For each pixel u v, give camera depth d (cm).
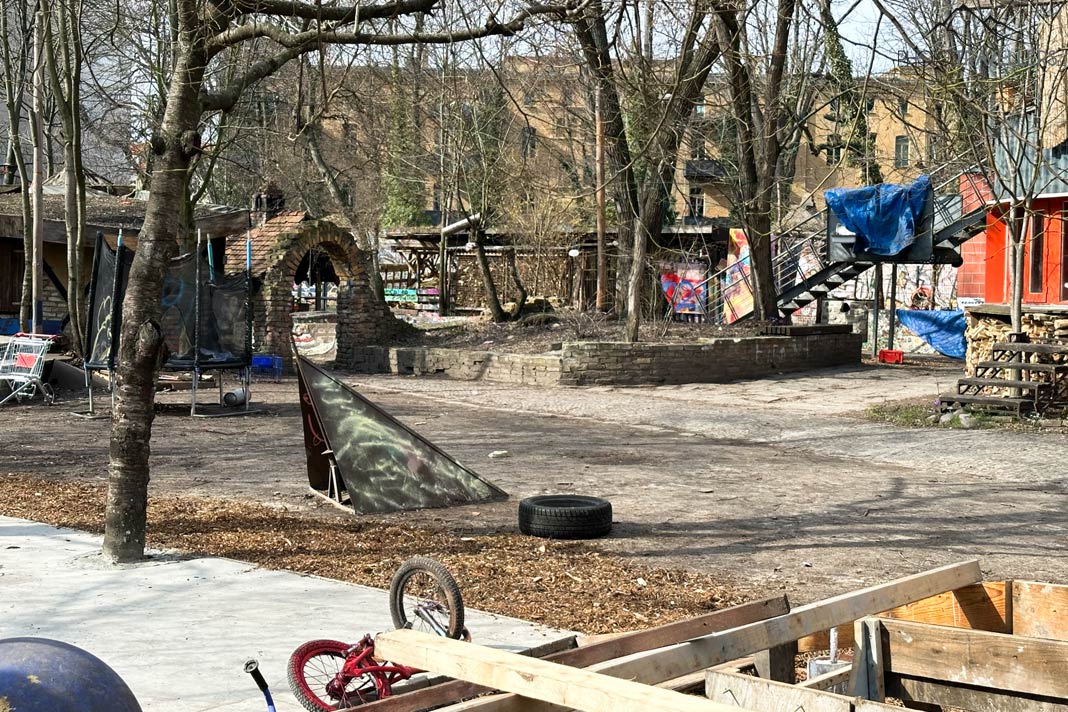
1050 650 447
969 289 2894
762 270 3034
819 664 533
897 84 2033
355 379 2809
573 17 984
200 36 905
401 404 2270
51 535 983
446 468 1214
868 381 2617
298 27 1130
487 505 1205
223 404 2097
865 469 1488
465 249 4166
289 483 1316
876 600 511
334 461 1156
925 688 482
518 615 739
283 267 3008
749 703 407
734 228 3794
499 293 4131
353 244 3139
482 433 1831
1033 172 2047
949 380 2592
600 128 2720
